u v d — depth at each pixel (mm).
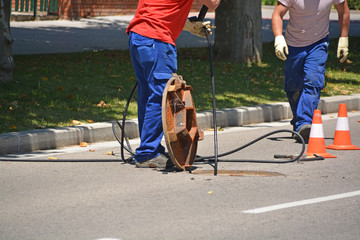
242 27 35062
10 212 11227
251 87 28547
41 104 21906
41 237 9836
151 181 13664
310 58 18281
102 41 46188
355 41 47688
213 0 14812
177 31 14836
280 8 18000
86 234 9977
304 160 15977
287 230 10211
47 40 45250
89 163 15734
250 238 9805
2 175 14242
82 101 22922
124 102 23516
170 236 9891
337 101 26453
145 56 14547
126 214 11086
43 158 16359
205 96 25500
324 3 17953
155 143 14984
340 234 10039
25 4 61406
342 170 14898
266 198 12203
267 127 22250
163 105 13930
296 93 19219
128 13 67188
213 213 11148
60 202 11898
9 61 24750
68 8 60719
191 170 14820
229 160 15836
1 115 19844
